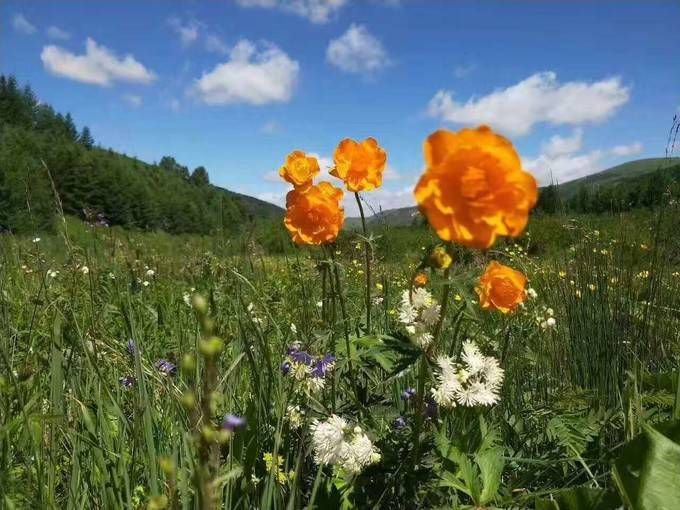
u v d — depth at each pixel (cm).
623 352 344
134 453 190
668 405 260
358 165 267
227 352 284
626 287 391
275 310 366
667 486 172
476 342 296
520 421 279
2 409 189
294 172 276
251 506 197
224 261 385
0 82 11562
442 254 187
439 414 252
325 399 263
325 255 270
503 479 250
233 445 199
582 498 192
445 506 198
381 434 227
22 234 432
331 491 209
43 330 289
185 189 10994
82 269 364
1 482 153
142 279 530
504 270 233
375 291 444
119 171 7600
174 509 151
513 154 148
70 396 200
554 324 386
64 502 191
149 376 253
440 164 145
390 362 235
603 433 255
